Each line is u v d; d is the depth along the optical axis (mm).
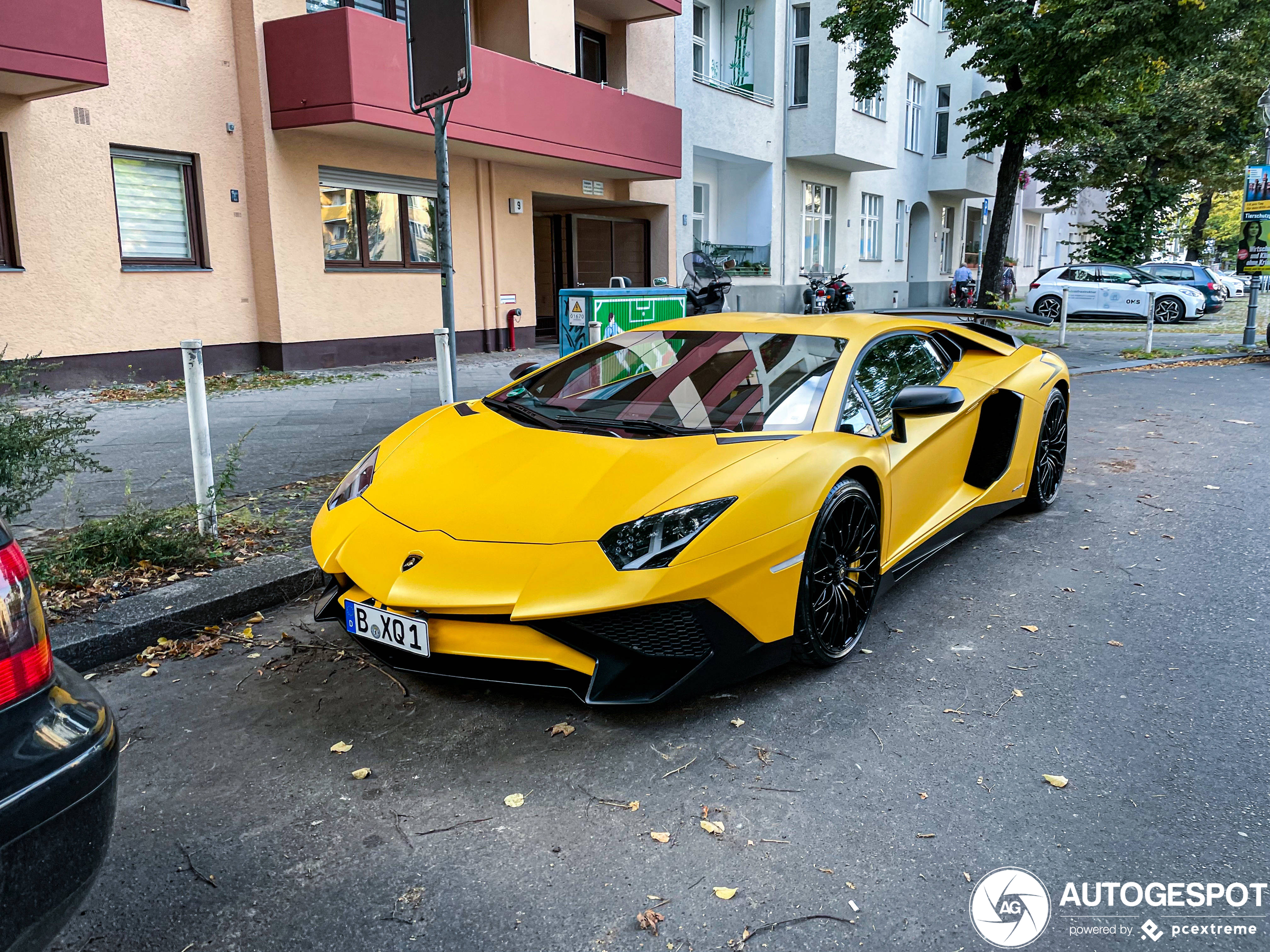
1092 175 29094
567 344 8633
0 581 1457
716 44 19812
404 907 1979
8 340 8773
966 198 30391
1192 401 9406
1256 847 2188
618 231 17391
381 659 2904
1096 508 5391
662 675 2719
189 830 2260
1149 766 2555
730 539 2652
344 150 11508
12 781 1370
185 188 10305
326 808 2357
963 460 4266
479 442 3342
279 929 1910
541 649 2592
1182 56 14312
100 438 6734
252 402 8641
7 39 7598
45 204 8953
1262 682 3088
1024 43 15000
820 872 2094
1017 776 2504
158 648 3301
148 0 9617
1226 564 4348
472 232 13539
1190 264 23109
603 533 2637
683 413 3393
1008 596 3965
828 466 3023
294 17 10320
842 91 19625
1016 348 5176
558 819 2301
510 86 12164
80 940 1876
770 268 20422
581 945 1858
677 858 2145
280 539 4297
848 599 3223
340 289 11711
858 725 2795
